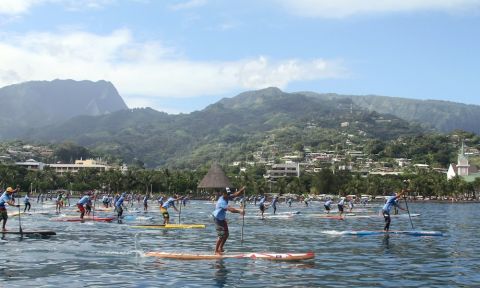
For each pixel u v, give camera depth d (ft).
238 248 92.38
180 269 67.26
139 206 358.23
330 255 82.48
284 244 99.55
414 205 546.67
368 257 80.12
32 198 579.48
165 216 150.51
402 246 96.37
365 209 346.95
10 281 57.82
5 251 83.46
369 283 58.34
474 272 66.13
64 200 340.18
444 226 165.58
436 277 62.28
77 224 151.02
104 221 167.12
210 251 86.58
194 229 137.08
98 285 56.13
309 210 327.26
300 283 58.18
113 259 75.72
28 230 122.11
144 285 56.44
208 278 61.00
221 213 81.46
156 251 84.79
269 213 258.57
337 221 185.78
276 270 66.90
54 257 77.25
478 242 104.83
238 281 59.21
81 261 73.56
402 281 59.67
